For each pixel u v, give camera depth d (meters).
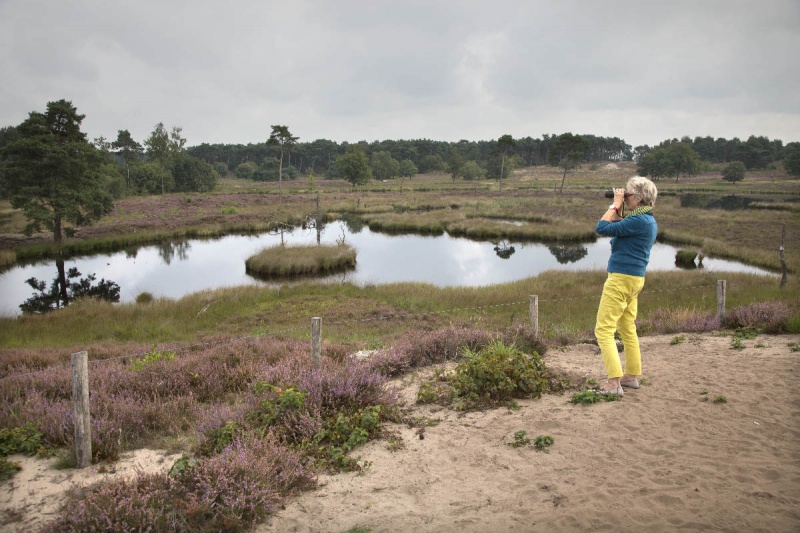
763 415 4.42
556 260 32.78
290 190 103.31
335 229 49.94
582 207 66.75
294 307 18.91
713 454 3.81
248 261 30.61
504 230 45.09
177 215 56.84
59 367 8.24
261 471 3.82
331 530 3.34
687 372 5.89
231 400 6.88
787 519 2.91
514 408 5.23
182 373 7.50
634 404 4.92
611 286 5.01
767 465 3.56
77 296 24.20
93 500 3.56
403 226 49.56
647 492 3.37
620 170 185.12
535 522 3.19
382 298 20.30
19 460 4.80
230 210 59.59
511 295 19.50
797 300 13.37
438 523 3.30
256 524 3.47
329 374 5.85
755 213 56.09
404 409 5.55
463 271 29.28
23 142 35.91
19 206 37.47
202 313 18.31
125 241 41.16
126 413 5.72
